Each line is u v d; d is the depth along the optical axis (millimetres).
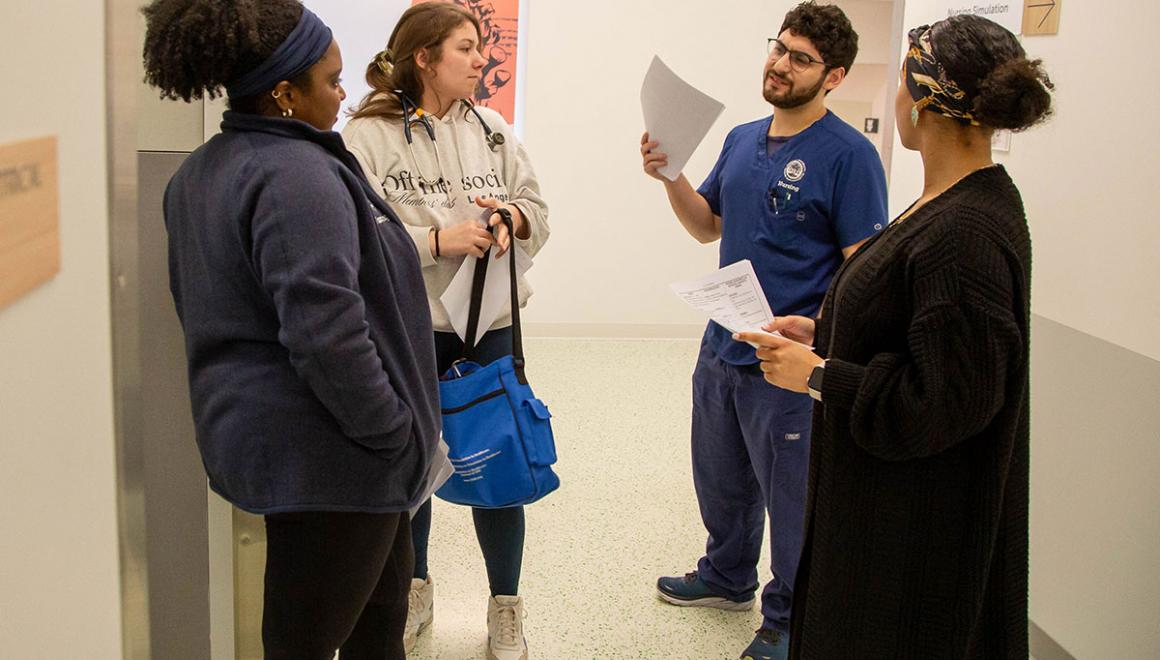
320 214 1328
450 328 2184
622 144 4973
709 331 2408
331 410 1367
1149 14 2039
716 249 5184
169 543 1811
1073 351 2289
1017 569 1413
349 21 4383
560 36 4805
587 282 5129
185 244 1422
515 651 2320
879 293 1385
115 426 1031
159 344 1731
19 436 788
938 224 1317
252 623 1946
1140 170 2070
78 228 914
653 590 2711
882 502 1409
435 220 2137
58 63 854
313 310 1311
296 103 1437
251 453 1381
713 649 2438
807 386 1489
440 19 2105
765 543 3072
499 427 2051
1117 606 2145
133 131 1050
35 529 826
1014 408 1320
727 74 4953
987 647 1441
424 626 2467
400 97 2164
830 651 1480
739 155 2275
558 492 3314
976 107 1301
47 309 842
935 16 2777
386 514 1519
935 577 1396
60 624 888
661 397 4332
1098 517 2201
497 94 4840
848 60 2105
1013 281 1294
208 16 1312
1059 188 2342
